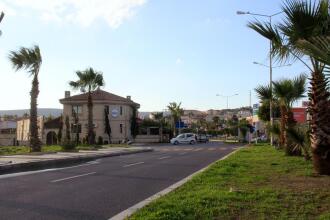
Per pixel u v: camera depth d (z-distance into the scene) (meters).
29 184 14.95
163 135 89.56
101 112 74.25
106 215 9.59
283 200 10.27
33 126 33.81
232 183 13.74
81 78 47.25
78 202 11.27
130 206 10.69
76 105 74.69
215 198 10.62
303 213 8.78
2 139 67.44
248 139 78.06
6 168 21.03
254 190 11.91
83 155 31.31
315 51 9.72
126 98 79.44
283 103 30.14
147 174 18.56
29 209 10.28
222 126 152.38
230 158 25.92
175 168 21.59
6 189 13.65
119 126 76.06
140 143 77.25
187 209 9.27
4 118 109.19
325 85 15.13
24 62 32.94
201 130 133.75
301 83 28.58
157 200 10.57
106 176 17.69
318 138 15.34
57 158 27.11
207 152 39.78
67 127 55.59
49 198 11.91
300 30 11.58
